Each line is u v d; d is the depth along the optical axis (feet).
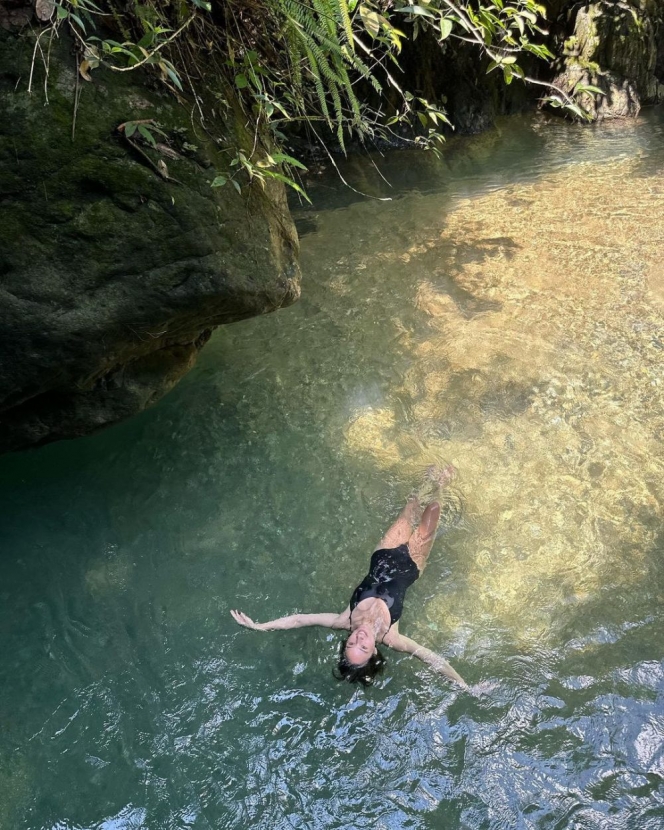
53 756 10.78
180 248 11.20
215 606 12.84
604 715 10.62
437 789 10.03
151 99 10.37
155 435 16.21
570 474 14.62
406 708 11.00
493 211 25.20
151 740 10.92
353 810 9.90
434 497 14.26
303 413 16.71
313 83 13.88
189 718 11.18
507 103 33.76
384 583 12.26
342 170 29.09
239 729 10.99
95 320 11.32
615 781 9.87
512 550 13.20
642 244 22.24
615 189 25.99
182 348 15.14
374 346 18.74
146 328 12.02
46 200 10.15
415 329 19.31
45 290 10.76
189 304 11.87
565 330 18.76
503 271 21.56
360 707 11.10
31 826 9.96
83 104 9.82
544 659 11.43
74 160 9.99
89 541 14.10
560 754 10.23
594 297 19.98
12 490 15.05
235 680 11.67
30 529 14.34
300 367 18.11
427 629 12.09
